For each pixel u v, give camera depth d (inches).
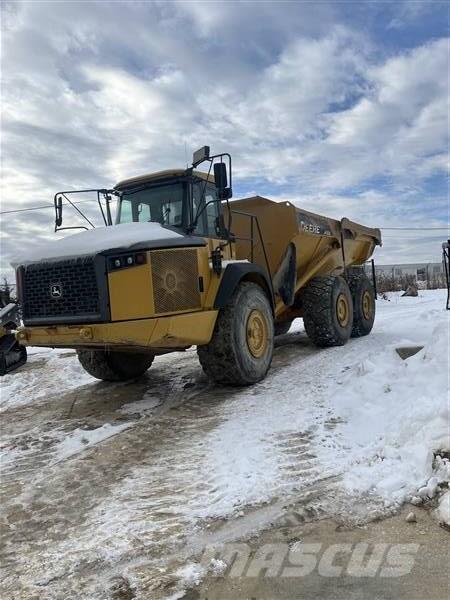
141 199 258.4
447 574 107.1
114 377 295.6
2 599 107.7
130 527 133.5
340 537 123.4
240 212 306.2
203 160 236.4
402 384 211.8
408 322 458.3
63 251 217.6
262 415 211.9
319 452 173.5
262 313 267.6
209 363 245.3
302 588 105.6
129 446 191.9
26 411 261.1
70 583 112.1
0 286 412.5
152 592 106.8
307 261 355.3
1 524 142.4
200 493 149.6
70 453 192.2
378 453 163.9
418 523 127.0
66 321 212.8
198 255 231.9
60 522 140.5
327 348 340.8
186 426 208.2
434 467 145.4
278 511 136.9
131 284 207.5
